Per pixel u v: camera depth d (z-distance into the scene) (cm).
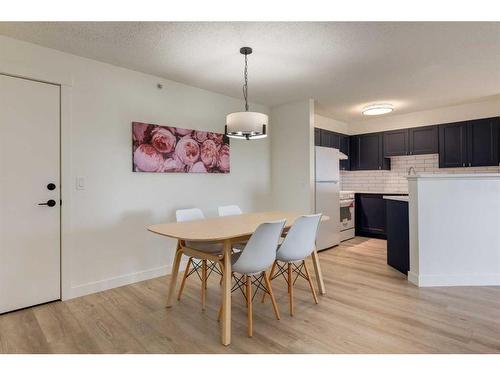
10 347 188
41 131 253
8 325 217
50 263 258
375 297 266
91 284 281
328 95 407
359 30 231
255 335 202
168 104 341
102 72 289
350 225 533
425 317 225
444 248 295
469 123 449
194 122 367
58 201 262
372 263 376
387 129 546
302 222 230
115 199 298
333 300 260
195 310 244
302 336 200
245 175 433
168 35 237
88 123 280
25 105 246
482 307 242
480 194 293
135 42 248
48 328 212
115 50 263
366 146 570
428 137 492
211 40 246
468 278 294
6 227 237
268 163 469
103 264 290
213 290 290
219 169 392
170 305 250
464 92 396
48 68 256
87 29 227
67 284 266
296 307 247
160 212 334
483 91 392
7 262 238
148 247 323
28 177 247
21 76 243
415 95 409
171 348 187
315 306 248
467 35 240
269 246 209
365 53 272
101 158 288
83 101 277
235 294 278
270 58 282
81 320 225
